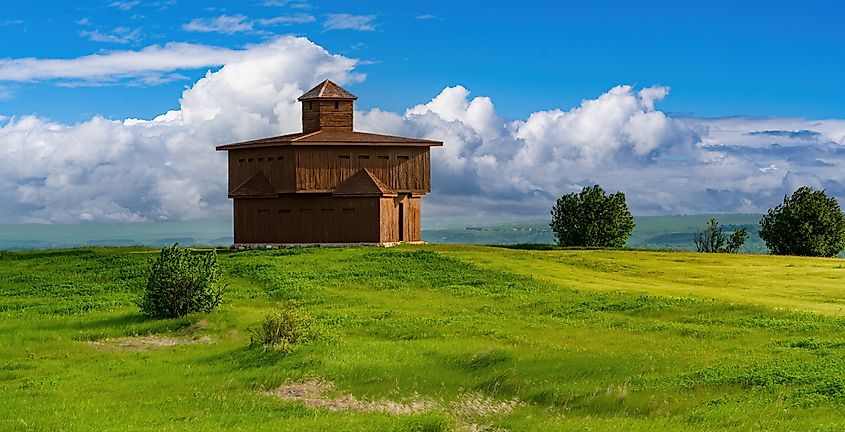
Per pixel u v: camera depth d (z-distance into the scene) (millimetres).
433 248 72062
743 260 71000
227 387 27625
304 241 75688
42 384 28594
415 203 80438
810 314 37938
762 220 97938
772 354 29172
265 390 27453
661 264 66500
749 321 36812
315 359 30016
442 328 37438
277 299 49094
